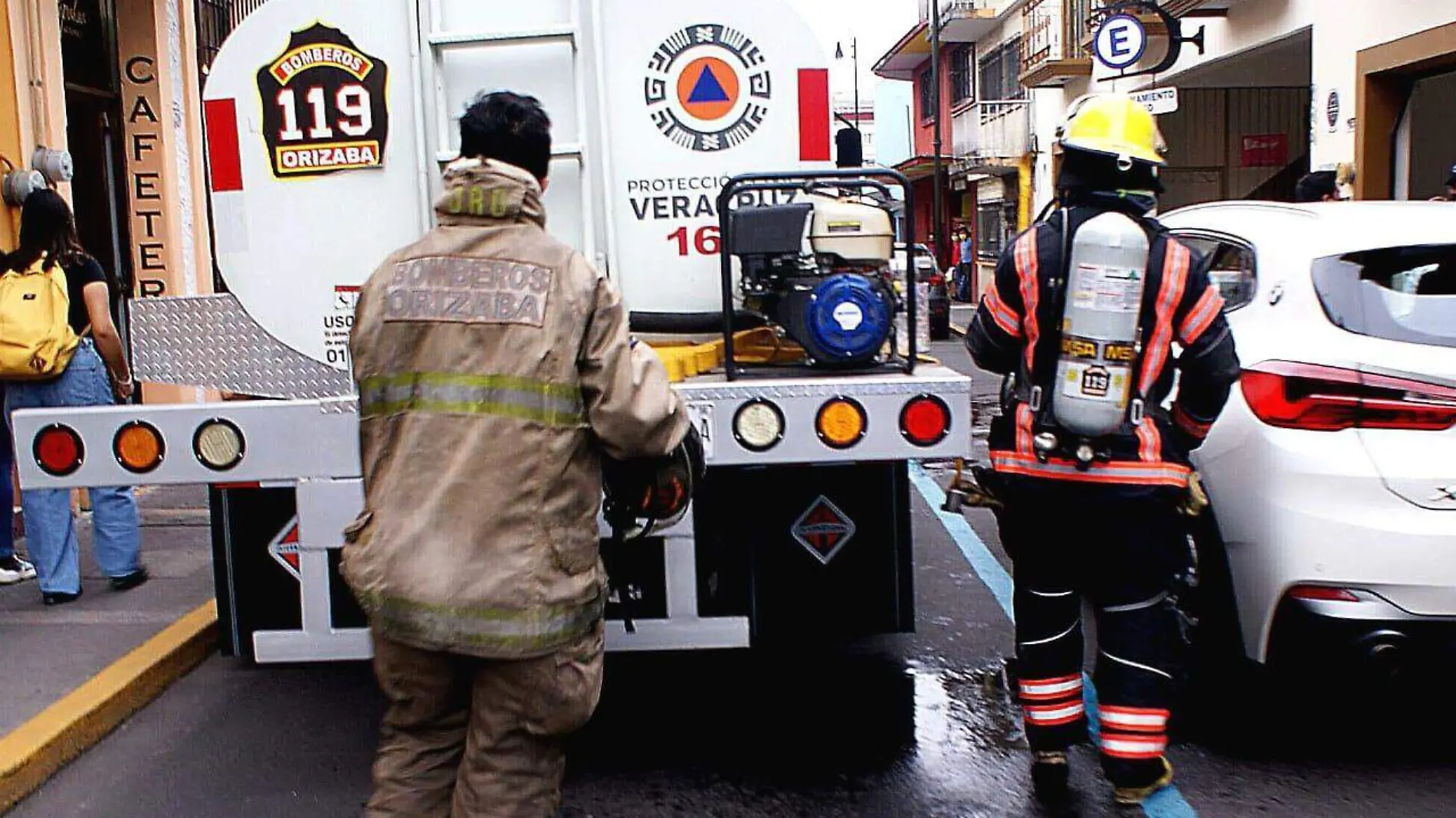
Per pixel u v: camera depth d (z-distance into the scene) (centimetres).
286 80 422
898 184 391
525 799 303
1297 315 429
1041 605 401
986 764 437
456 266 298
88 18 911
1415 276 424
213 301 436
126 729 480
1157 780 383
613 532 371
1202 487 447
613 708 492
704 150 416
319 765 445
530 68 417
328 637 431
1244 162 2175
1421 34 1243
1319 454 405
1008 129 3045
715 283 420
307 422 405
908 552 436
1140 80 2108
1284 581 412
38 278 574
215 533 457
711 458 384
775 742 458
